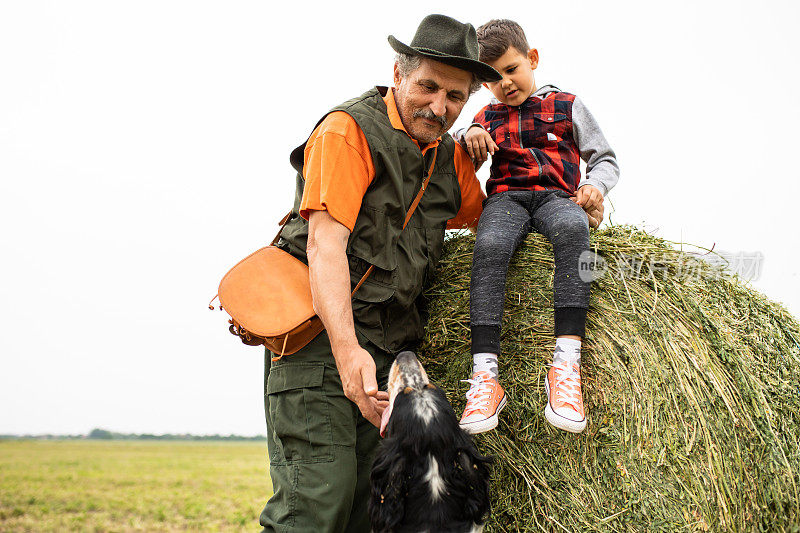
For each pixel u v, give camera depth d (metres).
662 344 2.90
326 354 3.02
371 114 3.05
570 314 2.93
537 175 3.43
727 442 2.78
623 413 2.87
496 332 3.00
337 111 3.05
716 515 2.72
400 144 3.06
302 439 2.97
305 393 2.97
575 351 2.89
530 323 3.10
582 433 2.92
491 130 3.72
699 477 2.74
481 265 3.09
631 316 2.96
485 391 2.86
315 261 2.83
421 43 3.03
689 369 2.85
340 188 2.88
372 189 3.05
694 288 2.99
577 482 2.89
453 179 3.44
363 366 2.63
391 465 2.40
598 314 3.00
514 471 3.01
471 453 2.49
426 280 3.38
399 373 2.64
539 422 3.00
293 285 3.07
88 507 8.03
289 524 2.89
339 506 2.90
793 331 3.08
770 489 2.76
